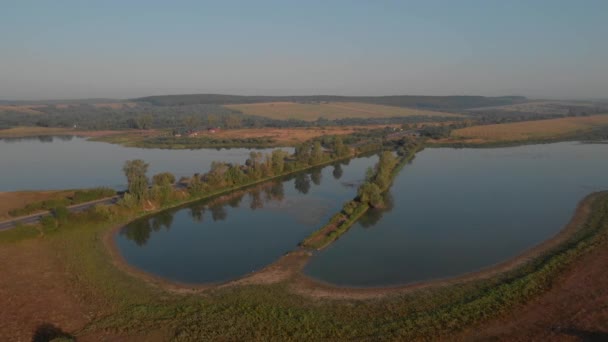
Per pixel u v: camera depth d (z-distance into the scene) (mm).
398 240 64188
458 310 40781
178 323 40156
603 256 51469
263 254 61094
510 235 64875
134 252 62562
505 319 39094
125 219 76562
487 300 42375
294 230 71312
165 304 44344
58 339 34562
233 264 57531
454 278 50000
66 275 52188
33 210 77438
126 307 43906
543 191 91438
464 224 71000
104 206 74875
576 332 36469
